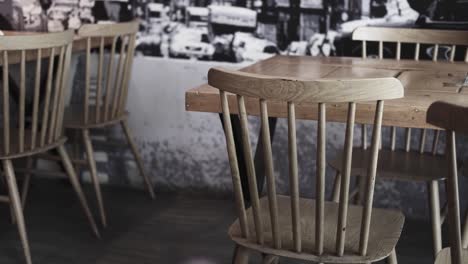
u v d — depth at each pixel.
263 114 1.44
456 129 1.21
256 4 3.10
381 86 1.37
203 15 3.17
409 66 2.33
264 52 3.13
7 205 3.18
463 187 2.91
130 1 3.26
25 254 2.42
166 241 2.73
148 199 3.27
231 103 1.72
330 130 3.07
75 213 3.06
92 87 3.39
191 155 3.31
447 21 2.88
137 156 3.21
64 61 2.53
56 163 3.51
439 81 1.98
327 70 2.20
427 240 2.78
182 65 3.24
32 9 3.40
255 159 2.14
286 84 1.39
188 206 3.17
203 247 2.67
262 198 1.91
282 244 1.59
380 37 2.66
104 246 2.67
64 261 2.52
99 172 3.47
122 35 2.90
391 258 1.70
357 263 1.55
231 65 3.18
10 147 2.49
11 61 2.39
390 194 3.06
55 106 2.54
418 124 1.58
